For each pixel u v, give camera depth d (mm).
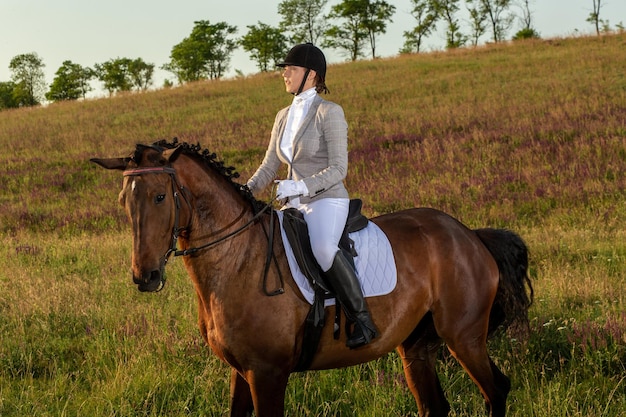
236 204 3717
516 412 4473
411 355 4410
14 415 4684
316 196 3857
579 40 41750
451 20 76438
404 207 13344
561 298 6645
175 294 7512
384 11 75250
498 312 4629
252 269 3650
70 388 5141
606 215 11258
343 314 3857
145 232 3266
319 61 3910
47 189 18562
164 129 26641
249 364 3654
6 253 10391
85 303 7184
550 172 14648
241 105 30312
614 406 4457
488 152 16781
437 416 4355
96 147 24406
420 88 29141
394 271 3990
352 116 24547
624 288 6828
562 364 5090
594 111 19750
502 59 36438
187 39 80188
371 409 4531
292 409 4680
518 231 10828
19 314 6902
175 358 5523
